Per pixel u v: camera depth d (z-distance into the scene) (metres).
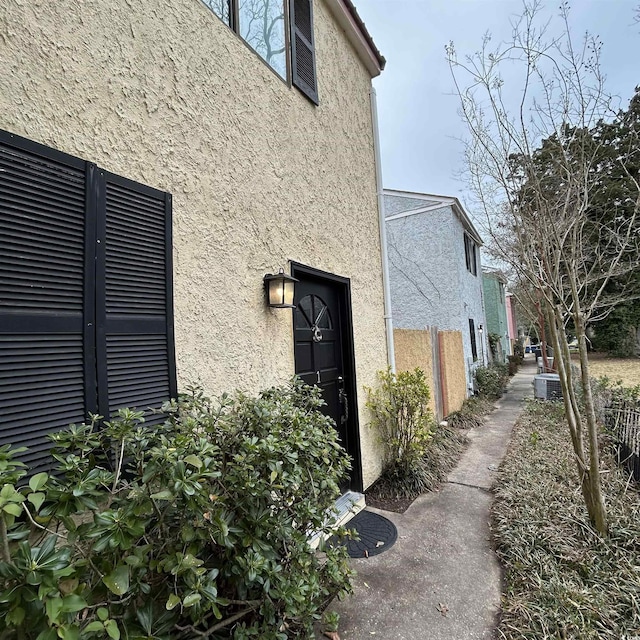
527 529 3.01
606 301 4.27
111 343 1.70
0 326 1.32
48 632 0.86
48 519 1.08
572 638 1.97
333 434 2.27
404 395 4.51
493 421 7.88
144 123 1.98
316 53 3.88
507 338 24.03
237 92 2.69
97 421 1.58
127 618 1.15
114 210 1.77
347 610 2.31
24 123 1.46
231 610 1.72
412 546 3.04
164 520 1.33
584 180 3.40
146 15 2.04
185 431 1.61
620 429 4.66
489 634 2.11
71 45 1.66
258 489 1.59
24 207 1.42
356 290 4.36
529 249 3.56
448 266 10.48
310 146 3.62
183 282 2.14
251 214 2.73
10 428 1.32
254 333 2.68
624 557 2.61
